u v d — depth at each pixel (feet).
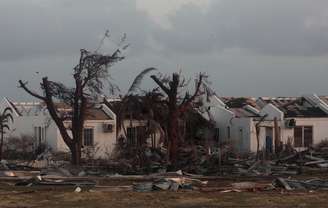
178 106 125.70
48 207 65.31
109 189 81.05
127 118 140.97
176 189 80.43
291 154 138.41
